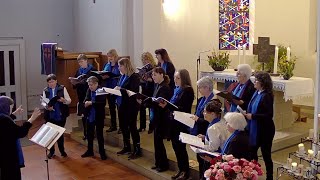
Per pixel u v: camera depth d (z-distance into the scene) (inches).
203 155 148.7
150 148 259.8
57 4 430.6
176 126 211.8
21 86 414.9
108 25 376.2
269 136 191.2
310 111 333.1
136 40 347.3
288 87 245.6
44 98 274.8
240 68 208.4
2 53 401.7
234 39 383.6
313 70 350.3
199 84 192.9
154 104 222.7
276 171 219.9
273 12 367.6
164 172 233.0
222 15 384.5
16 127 179.8
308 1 348.5
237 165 121.2
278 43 368.2
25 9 412.2
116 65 300.5
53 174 247.6
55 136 195.6
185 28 366.0
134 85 256.7
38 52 423.8
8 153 177.0
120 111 260.2
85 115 275.6
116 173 248.7
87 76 294.2
